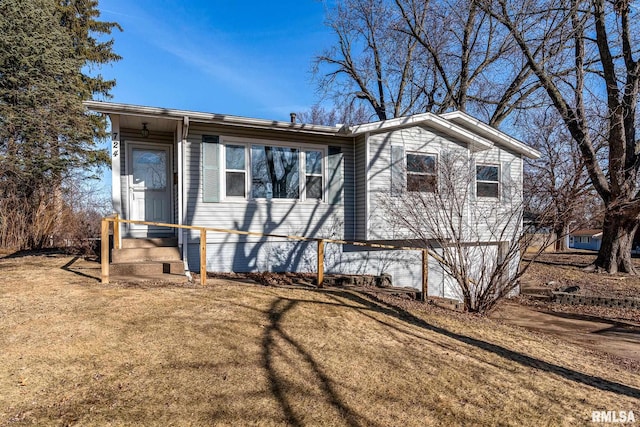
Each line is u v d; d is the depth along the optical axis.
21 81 14.00
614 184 12.30
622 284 12.14
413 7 18.28
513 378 4.32
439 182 9.71
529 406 3.69
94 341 4.12
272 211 9.51
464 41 18.08
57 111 14.58
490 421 3.35
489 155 11.72
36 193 13.35
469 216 10.80
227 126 8.95
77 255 10.25
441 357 4.71
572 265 15.34
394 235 10.15
